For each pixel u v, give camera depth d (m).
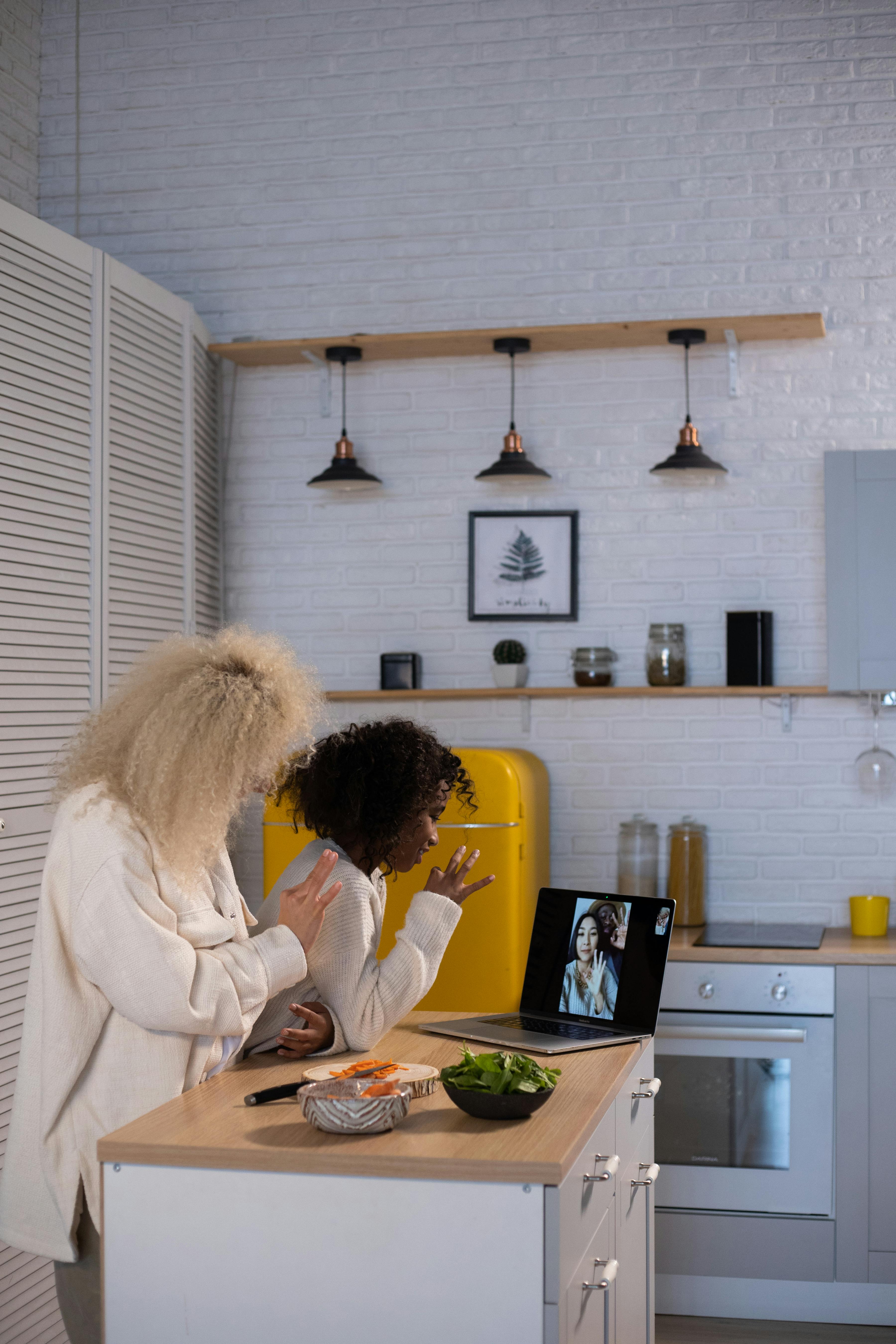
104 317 3.55
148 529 3.79
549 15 4.21
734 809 4.03
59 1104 1.94
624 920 2.47
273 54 4.37
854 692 3.88
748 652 3.92
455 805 3.52
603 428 4.15
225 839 2.16
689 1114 3.49
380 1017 2.20
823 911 3.98
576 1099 1.92
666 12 4.14
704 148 4.11
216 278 4.39
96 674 3.47
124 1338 1.71
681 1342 3.31
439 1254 1.62
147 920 1.89
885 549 3.84
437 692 4.07
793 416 4.04
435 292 4.25
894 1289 3.40
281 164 4.36
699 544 4.09
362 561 4.30
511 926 3.49
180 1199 1.70
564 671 4.15
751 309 4.07
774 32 4.09
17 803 3.13
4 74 4.29
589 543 4.15
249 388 4.39
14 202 4.34
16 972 3.12
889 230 4.02
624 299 4.14
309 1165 1.65
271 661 2.08
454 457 4.24
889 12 4.04
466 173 4.25
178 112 4.43
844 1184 3.42
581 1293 1.73
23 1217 1.98
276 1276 1.66
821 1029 3.44
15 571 3.13
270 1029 2.26
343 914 2.19
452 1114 1.85
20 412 3.16
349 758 2.30
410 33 4.29
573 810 4.12
